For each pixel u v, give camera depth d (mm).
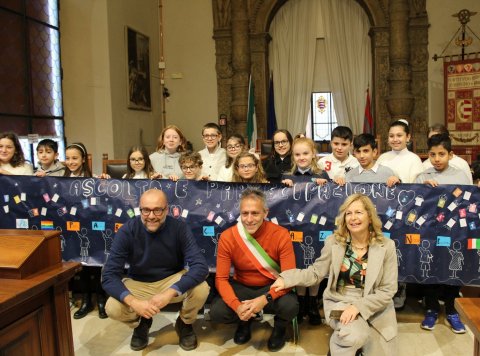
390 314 2656
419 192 3242
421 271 3238
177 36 10312
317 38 10211
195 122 10359
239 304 2822
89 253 3615
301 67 10180
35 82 7012
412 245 3244
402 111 9234
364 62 9953
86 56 7785
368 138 3580
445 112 8609
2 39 6363
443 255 3213
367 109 9703
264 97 9977
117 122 8086
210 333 3250
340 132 3906
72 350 2268
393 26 9164
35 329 2008
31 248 2098
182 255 3090
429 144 3498
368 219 2688
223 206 3463
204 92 10289
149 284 3027
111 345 3090
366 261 2715
